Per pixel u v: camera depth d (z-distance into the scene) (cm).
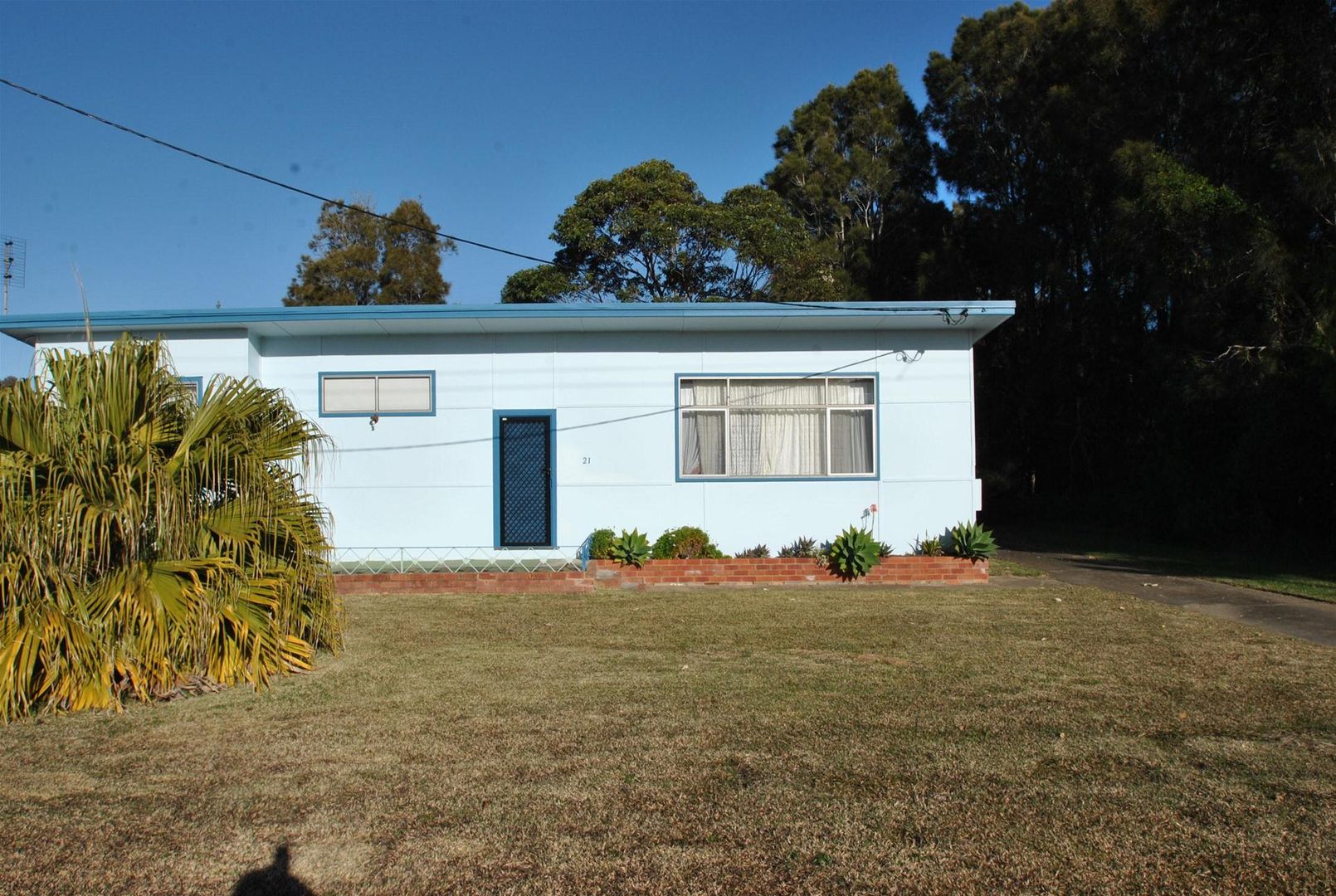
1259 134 1812
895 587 1191
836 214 3478
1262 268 1634
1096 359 2505
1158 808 451
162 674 644
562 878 389
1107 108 2262
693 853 409
